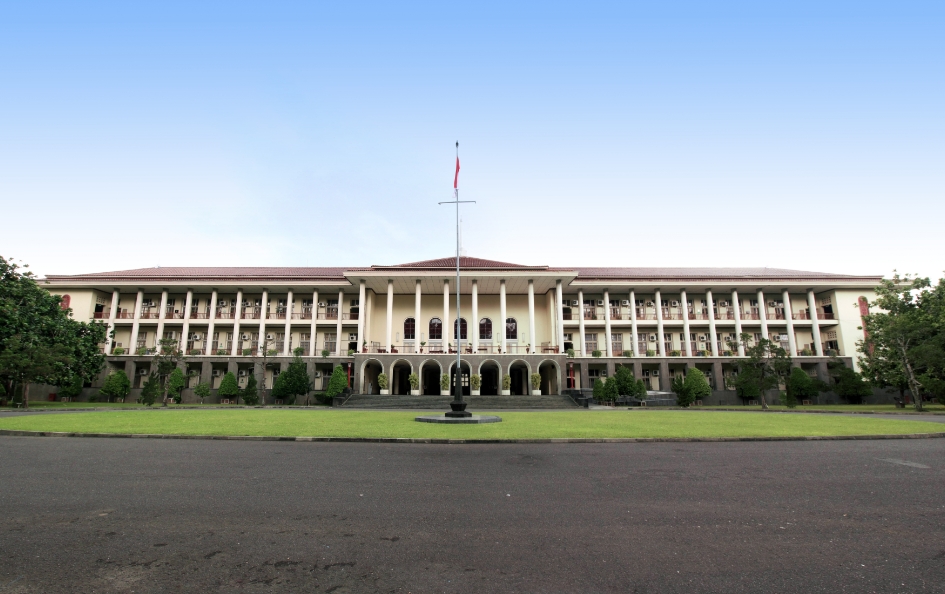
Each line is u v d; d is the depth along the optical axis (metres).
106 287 45.22
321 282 44.88
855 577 4.31
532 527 5.66
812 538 5.32
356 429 15.34
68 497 6.93
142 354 43.12
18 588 4.04
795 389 39.91
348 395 36.97
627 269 51.28
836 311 44.97
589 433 14.41
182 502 6.69
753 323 45.47
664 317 47.28
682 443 13.03
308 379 40.44
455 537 5.32
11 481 7.95
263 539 5.24
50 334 35.53
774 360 34.97
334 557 4.75
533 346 41.25
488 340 46.50
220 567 4.50
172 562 4.61
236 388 40.91
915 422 18.66
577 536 5.36
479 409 31.58
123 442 12.95
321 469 9.08
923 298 34.66
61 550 4.89
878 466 9.50
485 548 5.00
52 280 44.19
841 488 7.62
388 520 5.91
